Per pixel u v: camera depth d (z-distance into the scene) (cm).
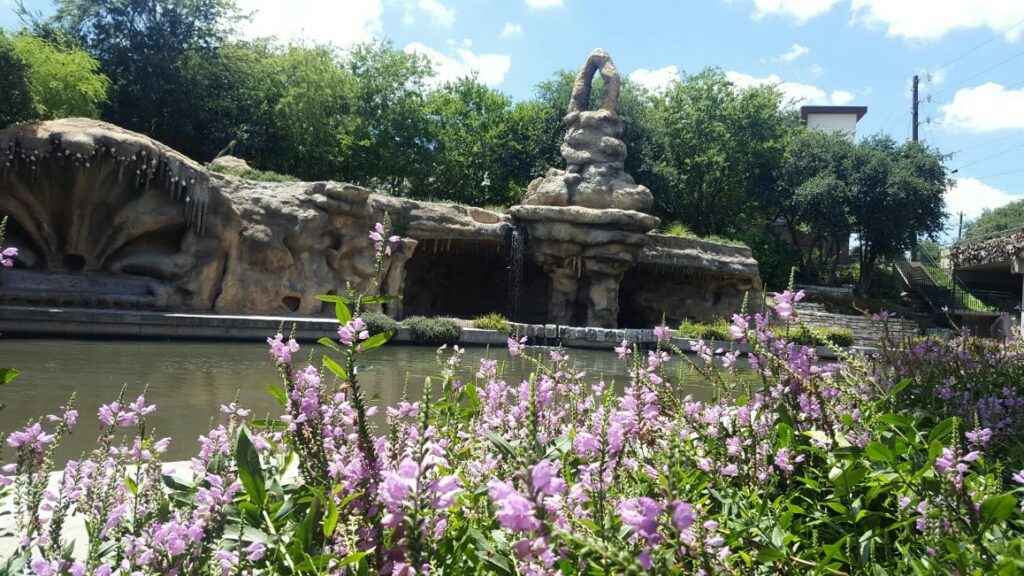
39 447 236
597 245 2416
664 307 2894
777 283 3981
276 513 178
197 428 711
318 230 2042
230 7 3516
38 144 1658
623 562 112
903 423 225
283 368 201
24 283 1666
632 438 233
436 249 2466
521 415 278
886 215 4006
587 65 2803
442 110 4116
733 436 256
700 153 4266
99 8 3259
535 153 4078
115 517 182
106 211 1777
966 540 176
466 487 207
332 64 3753
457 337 1880
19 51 2194
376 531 166
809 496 252
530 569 148
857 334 2555
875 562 190
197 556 162
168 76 3356
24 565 181
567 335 2022
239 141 3547
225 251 1892
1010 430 305
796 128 4872
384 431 492
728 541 191
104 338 1573
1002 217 6106
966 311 3039
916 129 4319
